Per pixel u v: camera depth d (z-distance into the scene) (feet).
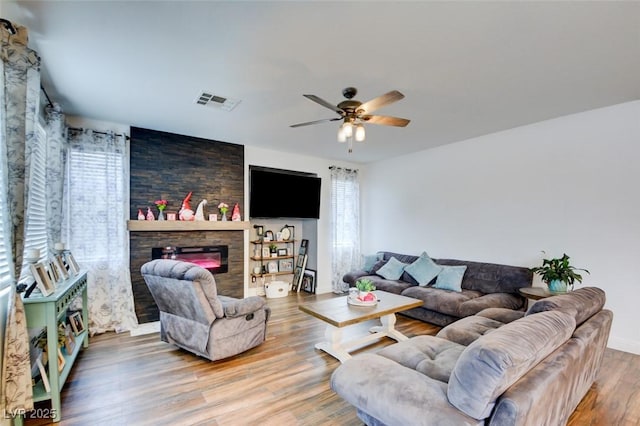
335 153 18.24
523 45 7.18
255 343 10.48
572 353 5.52
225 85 9.30
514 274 12.96
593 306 7.43
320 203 19.47
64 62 7.97
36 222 9.08
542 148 12.60
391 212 19.31
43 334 7.73
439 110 11.30
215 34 6.82
